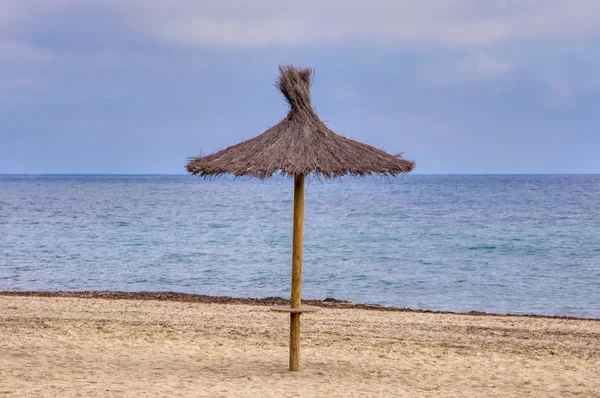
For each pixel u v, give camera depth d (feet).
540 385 48.98
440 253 170.30
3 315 75.36
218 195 651.25
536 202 453.99
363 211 363.76
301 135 47.67
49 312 78.02
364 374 51.47
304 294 111.65
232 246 188.24
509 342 65.82
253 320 75.36
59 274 134.21
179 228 249.14
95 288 118.11
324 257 162.40
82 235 217.97
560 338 68.49
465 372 52.95
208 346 61.62
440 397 44.57
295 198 48.01
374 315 81.10
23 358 54.54
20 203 439.22
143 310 80.79
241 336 66.33
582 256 162.91
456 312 88.79
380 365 54.95
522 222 273.54
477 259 158.30
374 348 61.77
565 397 45.80
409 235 219.61
